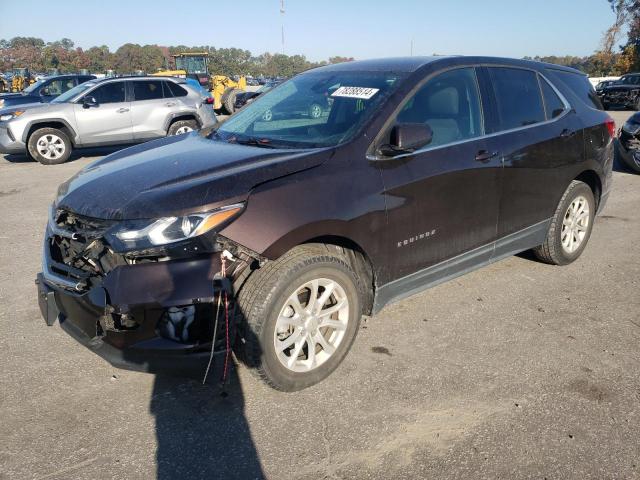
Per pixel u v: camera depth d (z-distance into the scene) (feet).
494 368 11.03
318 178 9.93
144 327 8.87
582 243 16.58
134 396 10.16
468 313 13.44
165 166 10.55
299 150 10.72
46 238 10.63
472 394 10.18
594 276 15.79
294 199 9.52
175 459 8.55
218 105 76.79
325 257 9.91
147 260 8.83
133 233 8.75
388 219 10.78
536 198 14.32
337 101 12.03
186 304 8.73
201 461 8.51
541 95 14.79
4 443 8.86
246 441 8.95
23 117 35.53
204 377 9.40
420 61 12.65
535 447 8.78
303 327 10.00
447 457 8.57
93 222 9.33
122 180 10.17
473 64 13.17
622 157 31.19
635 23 155.74
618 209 23.48
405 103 11.46
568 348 11.82
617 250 18.10
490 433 9.11
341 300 10.48
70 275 9.53
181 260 8.79
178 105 39.68
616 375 10.80
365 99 11.59
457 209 12.16
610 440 8.93
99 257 9.25
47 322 10.03
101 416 9.57
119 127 37.93
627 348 11.84
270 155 10.50
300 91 13.38
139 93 38.65
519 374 10.82
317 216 9.63
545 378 10.69
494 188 12.89
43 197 26.17
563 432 9.13
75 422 9.41
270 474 8.25
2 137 35.68
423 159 11.41
